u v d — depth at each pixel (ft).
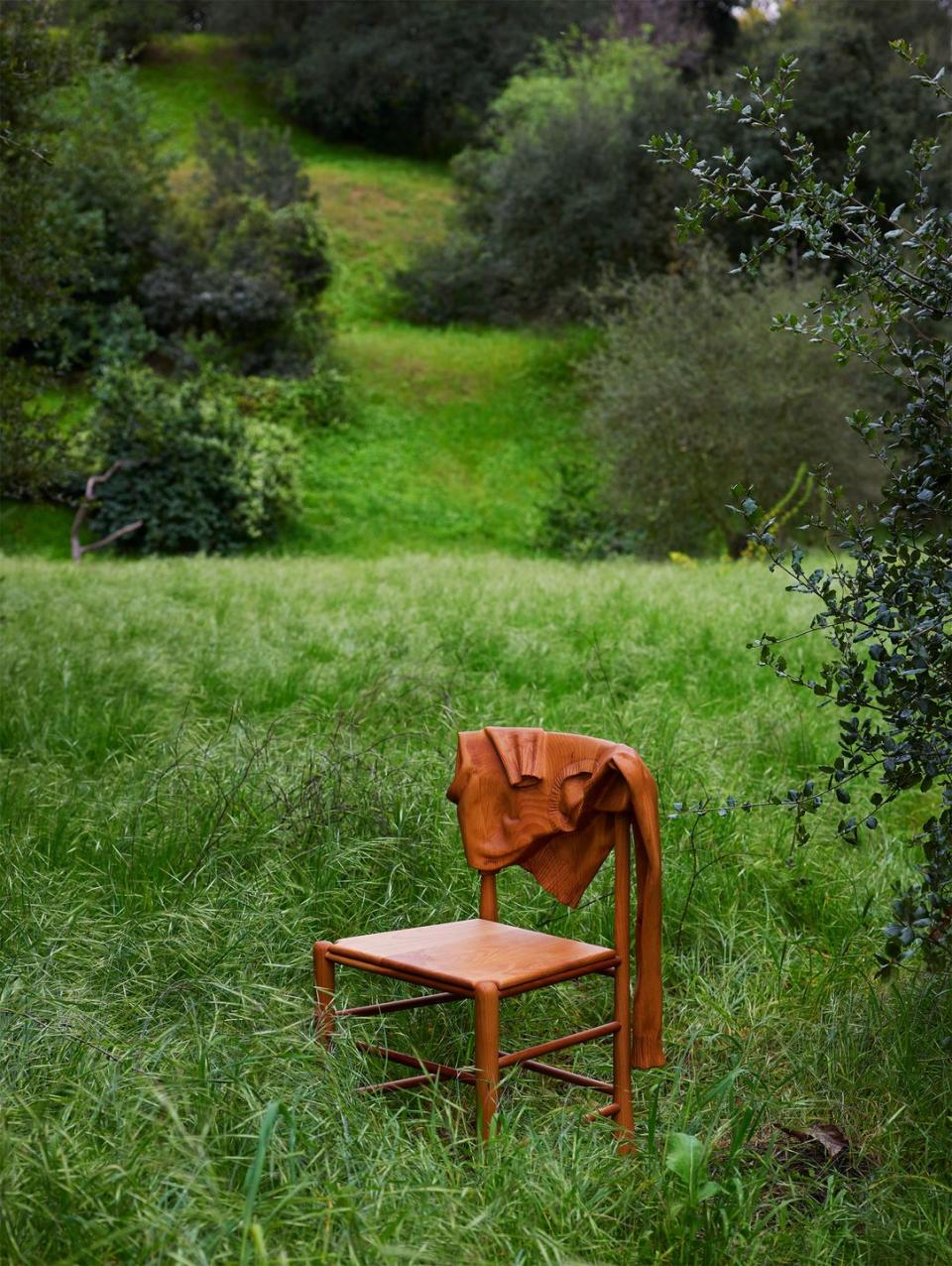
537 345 100.22
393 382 93.61
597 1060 12.14
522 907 14.85
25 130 26.18
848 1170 10.32
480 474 85.25
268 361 90.48
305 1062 10.36
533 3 149.59
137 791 17.52
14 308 27.09
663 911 14.85
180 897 14.21
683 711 22.35
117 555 72.08
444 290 110.93
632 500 65.00
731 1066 11.80
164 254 89.86
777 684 25.35
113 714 22.04
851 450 61.46
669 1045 12.39
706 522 64.95
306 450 83.51
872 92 90.84
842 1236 8.98
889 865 16.07
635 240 97.14
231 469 73.61
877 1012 12.10
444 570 43.39
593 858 11.27
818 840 17.03
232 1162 8.88
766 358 61.67
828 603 10.27
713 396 61.41
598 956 10.47
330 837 15.69
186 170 120.88
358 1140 9.36
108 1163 8.50
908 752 9.95
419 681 22.82
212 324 90.74
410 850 15.72
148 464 72.69
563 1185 8.91
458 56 147.23
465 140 152.97
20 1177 8.34
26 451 28.60
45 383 28.53
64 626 28.68
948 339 10.40
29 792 17.66
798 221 10.19
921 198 10.43
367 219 124.98
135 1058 10.15
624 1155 10.05
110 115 94.22
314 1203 8.18
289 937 13.37
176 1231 7.73
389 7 147.54
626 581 37.76
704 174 10.50
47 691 22.93
